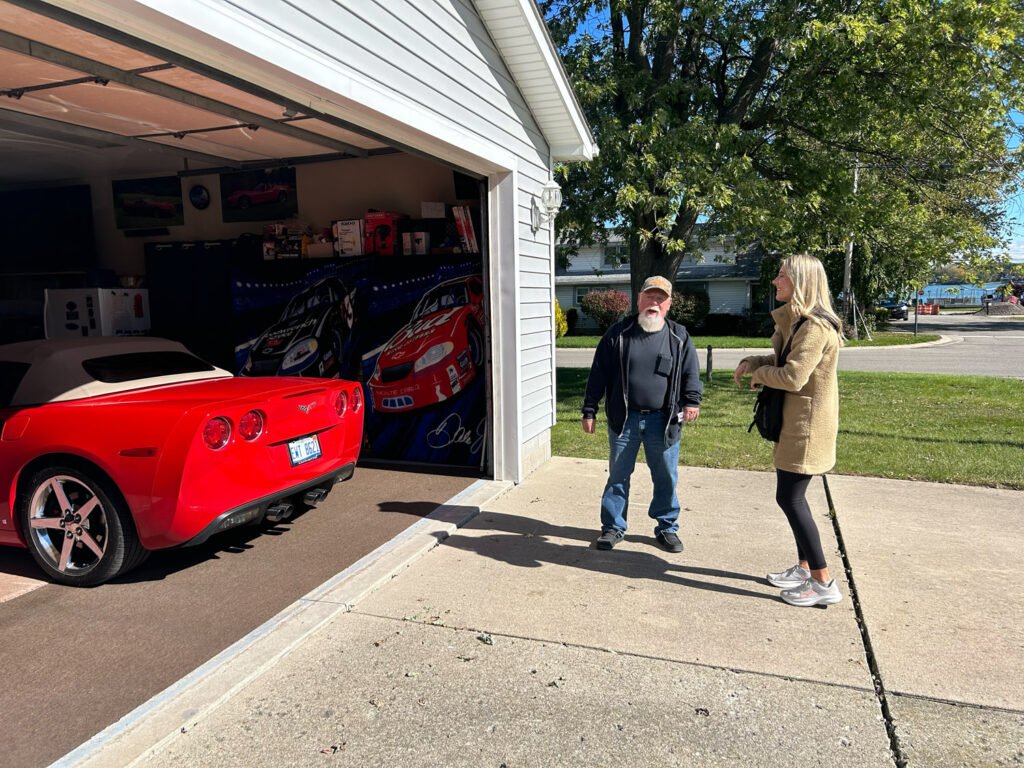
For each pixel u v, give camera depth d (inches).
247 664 123.4
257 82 137.5
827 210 493.4
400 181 274.1
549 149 274.7
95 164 291.0
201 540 146.9
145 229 313.7
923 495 229.3
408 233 267.9
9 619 141.6
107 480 148.7
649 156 409.7
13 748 100.9
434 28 186.4
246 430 153.8
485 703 113.5
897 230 525.3
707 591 155.3
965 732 104.3
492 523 203.8
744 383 513.0
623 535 184.1
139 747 101.1
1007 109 478.0
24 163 285.4
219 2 115.3
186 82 171.8
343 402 187.6
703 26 472.1
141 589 155.9
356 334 276.5
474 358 263.0
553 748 102.3
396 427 275.7
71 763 97.5
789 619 141.6
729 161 424.5
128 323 304.5
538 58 228.1
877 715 109.3
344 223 273.1
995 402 415.2
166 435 142.7
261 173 292.5
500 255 238.5
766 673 121.6
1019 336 1063.6
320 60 140.4
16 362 174.1
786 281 142.2
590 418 181.9
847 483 245.1
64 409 153.9
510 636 135.4
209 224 304.7
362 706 113.0
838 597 146.9
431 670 123.4
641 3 472.1
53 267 328.5
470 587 158.2
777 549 180.5
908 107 456.1
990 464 265.7
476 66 210.8
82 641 132.5
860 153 520.7
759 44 481.4
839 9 434.6
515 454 244.8
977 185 523.2
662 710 111.3
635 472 265.7
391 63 166.7
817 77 470.6
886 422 355.6
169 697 113.3
